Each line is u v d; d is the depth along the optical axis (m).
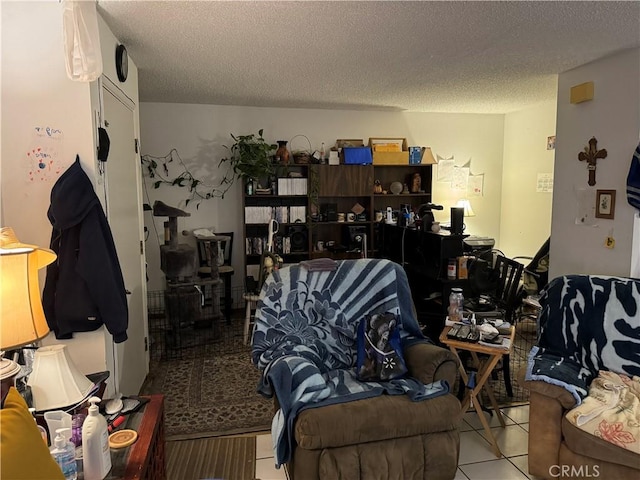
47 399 1.50
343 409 2.00
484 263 3.41
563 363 2.36
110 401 1.75
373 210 5.21
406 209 5.05
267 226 5.11
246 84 3.98
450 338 2.48
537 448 2.16
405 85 4.06
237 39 2.76
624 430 1.91
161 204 3.99
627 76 3.07
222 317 4.88
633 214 3.06
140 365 3.18
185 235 4.98
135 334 3.04
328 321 2.54
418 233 3.73
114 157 2.60
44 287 2.14
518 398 3.02
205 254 4.60
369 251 5.21
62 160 2.12
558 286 2.62
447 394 2.18
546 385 2.13
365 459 1.96
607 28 2.62
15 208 2.11
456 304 2.75
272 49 2.96
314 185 4.97
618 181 3.16
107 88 2.46
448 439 2.09
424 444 2.05
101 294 2.06
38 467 1.02
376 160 5.18
